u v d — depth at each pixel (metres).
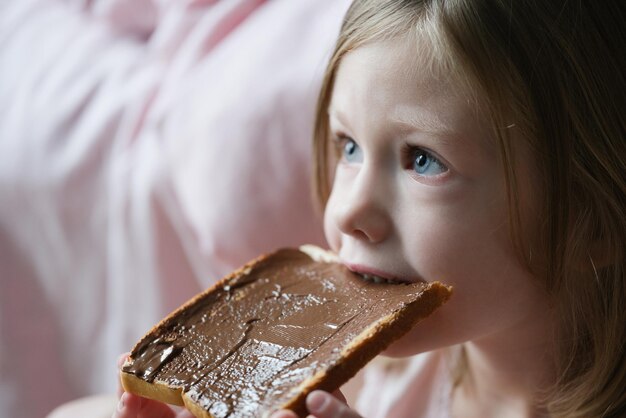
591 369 0.50
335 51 0.50
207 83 0.69
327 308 0.47
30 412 0.74
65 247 0.72
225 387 0.44
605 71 0.47
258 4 0.72
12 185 0.74
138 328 0.69
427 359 0.59
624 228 0.48
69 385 0.74
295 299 0.48
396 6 0.47
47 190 0.72
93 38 0.81
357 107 0.48
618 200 0.48
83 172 0.72
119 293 0.70
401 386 0.60
